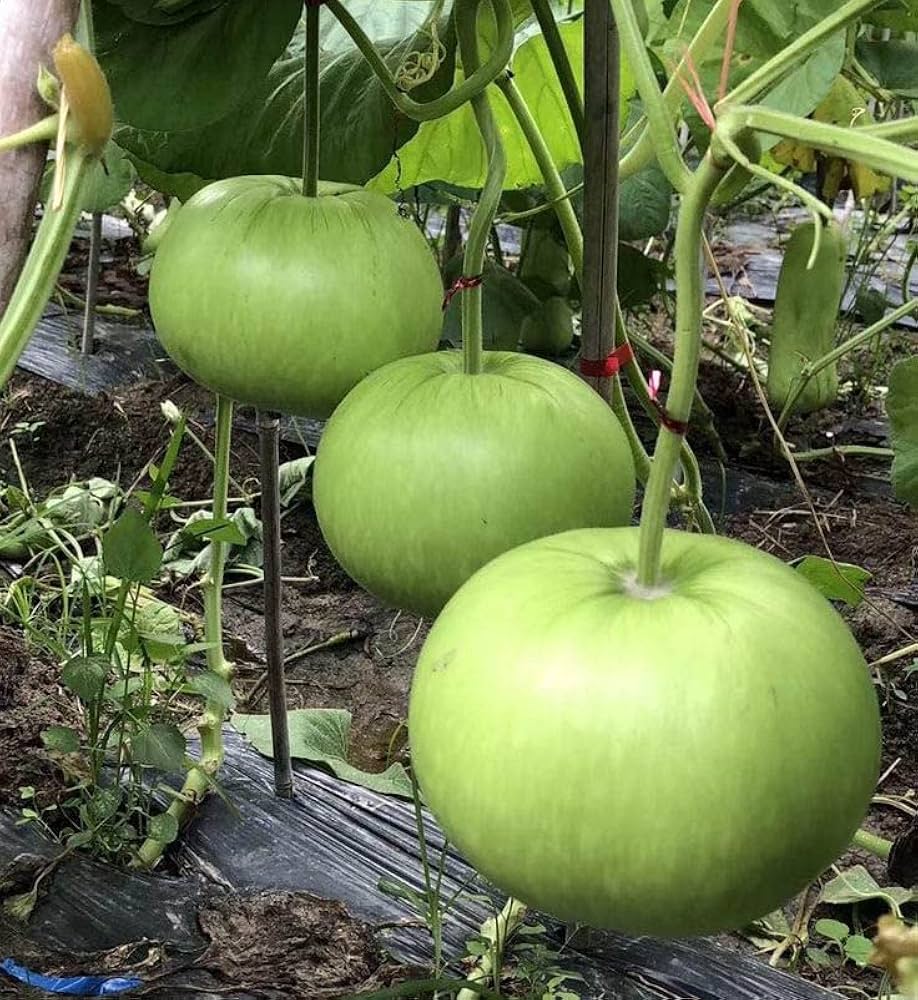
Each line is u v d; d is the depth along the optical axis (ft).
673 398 1.69
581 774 1.64
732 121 1.55
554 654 1.69
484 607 1.80
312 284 2.57
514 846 1.70
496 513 2.20
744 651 1.67
